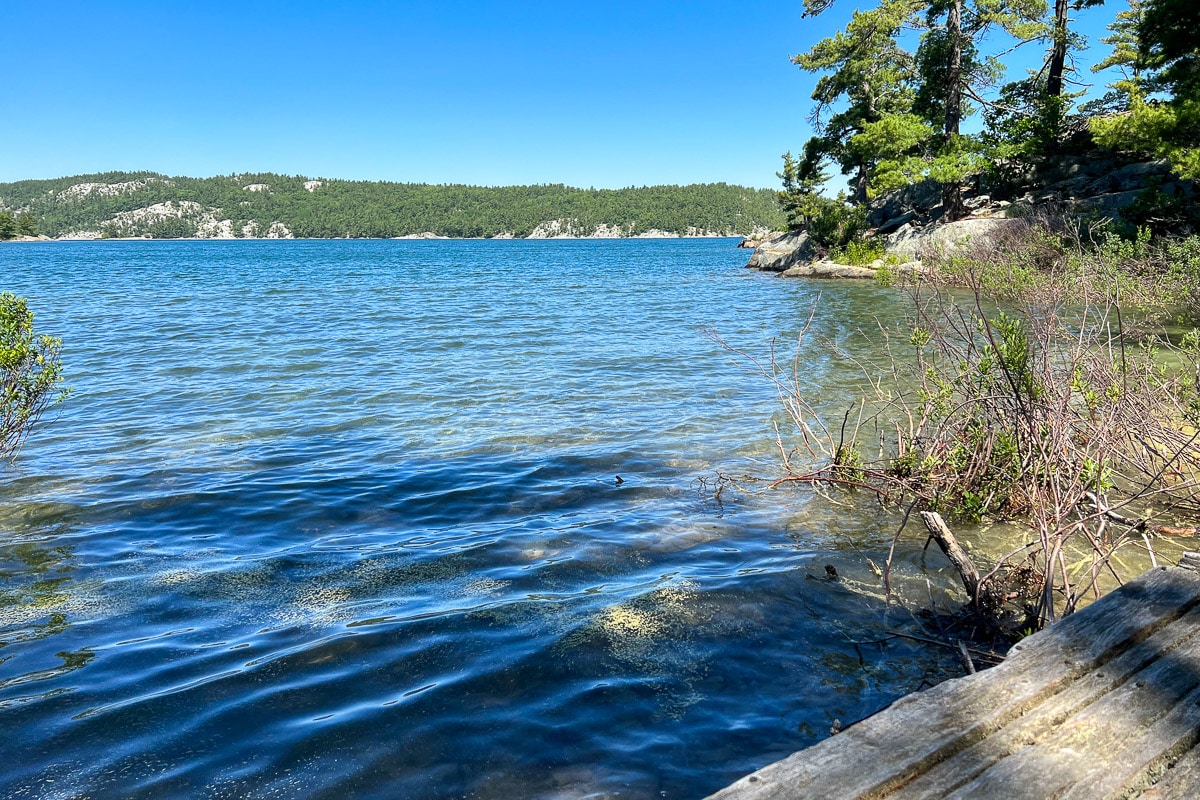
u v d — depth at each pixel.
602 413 10.12
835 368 12.74
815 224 43.06
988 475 6.18
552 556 5.56
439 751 3.34
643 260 75.00
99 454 8.32
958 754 2.14
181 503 6.75
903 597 4.80
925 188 42.50
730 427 9.22
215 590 5.05
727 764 3.24
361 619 4.61
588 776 3.17
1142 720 2.27
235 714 3.62
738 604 4.73
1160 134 23.73
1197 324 14.28
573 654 4.15
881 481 6.88
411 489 7.12
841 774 2.03
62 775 3.20
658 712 3.62
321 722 3.55
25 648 4.30
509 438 8.90
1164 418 6.74
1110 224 25.78
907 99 43.47
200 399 11.24
